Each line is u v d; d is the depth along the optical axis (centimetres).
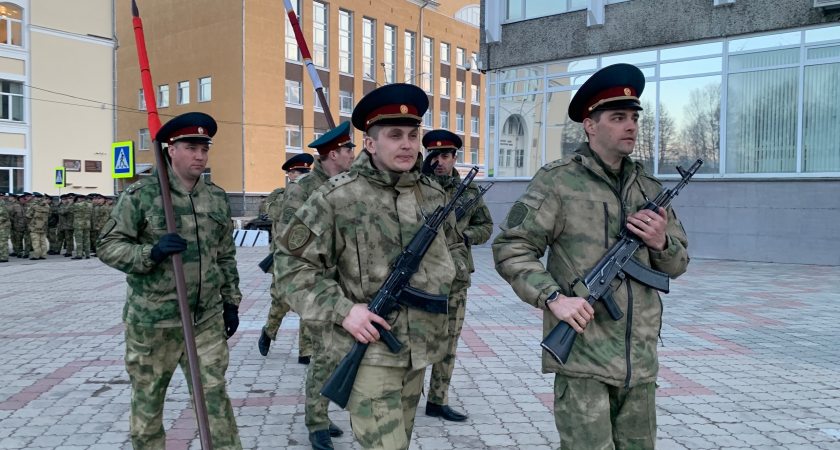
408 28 3962
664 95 1498
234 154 3186
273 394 491
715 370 548
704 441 392
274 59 3253
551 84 1688
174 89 3472
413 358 247
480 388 503
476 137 4591
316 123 3478
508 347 637
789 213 1334
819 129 1314
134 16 354
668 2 1471
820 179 1295
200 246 327
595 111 263
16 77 2458
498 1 1747
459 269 288
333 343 254
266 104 3228
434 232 254
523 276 253
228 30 3183
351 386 239
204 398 292
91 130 2684
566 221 259
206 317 327
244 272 1318
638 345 254
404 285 246
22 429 413
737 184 1391
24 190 2492
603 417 247
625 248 254
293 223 248
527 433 409
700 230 1439
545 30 1675
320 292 241
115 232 313
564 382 256
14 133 2462
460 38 4388
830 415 438
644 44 1511
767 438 397
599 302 252
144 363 318
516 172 1766
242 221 2723
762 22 1351
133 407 321
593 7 1561
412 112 250
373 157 260
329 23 3503
